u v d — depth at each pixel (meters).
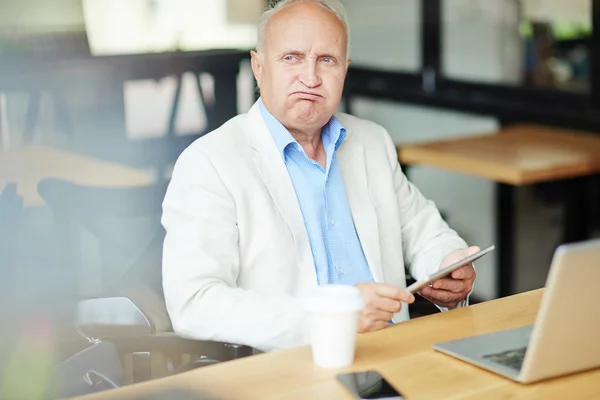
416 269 2.13
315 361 1.42
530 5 3.98
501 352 1.44
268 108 1.96
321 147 2.04
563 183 3.82
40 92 3.77
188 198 1.87
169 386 1.34
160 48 5.44
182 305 1.79
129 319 1.86
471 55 4.30
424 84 4.59
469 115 4.31
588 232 3.79
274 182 1.91
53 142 3.75
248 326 1.72
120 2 5.20
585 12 3.76
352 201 2.02
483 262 4.19
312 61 1.89
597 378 1.35
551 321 1.29
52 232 2.83
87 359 1.87
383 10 4.73
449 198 4.33
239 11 5.45
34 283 2.67
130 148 3.68
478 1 4.20
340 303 1.38
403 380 1.35
